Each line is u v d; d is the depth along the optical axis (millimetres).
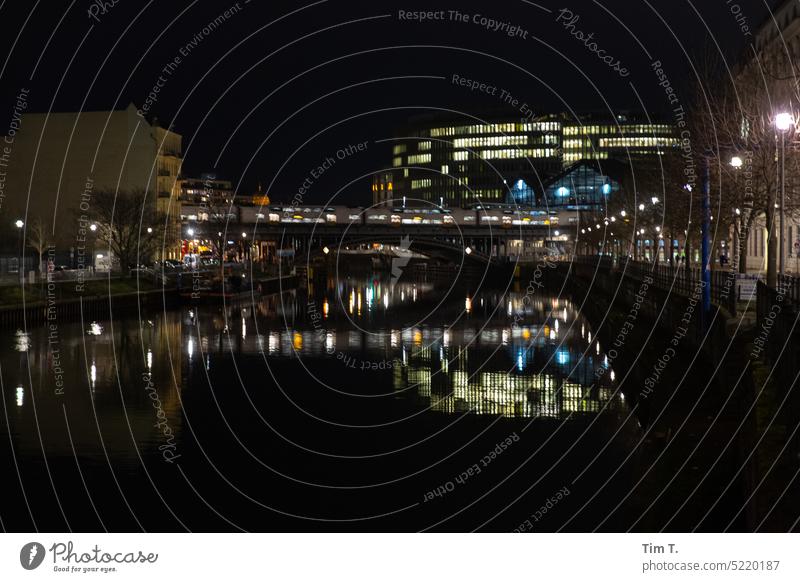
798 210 56312
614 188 182625
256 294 137250
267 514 34000
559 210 190750
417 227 174875
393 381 62000
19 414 49812
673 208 78812
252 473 39125
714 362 42906
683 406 35312
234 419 49625
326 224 167625
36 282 93062
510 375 63188
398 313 112938
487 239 194625
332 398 55812
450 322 101188
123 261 116750
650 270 85500
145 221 129875
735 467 26141
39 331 84500
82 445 43281
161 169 147625
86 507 34531
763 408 25031
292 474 39062
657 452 29375
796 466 20375
